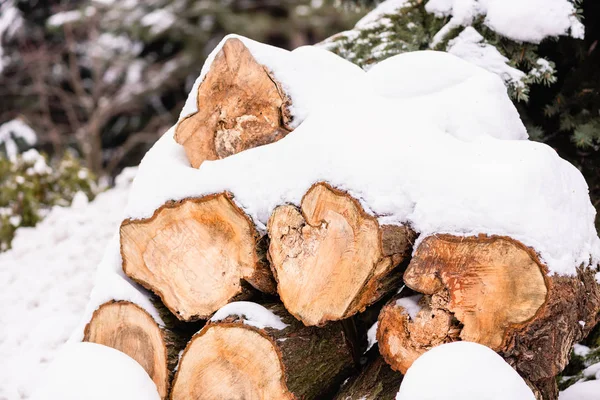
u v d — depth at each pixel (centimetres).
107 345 284
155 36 1205
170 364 268
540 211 223
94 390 249
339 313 238
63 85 1341
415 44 385
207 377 257
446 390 198
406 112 255
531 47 363
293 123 270
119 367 260
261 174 255
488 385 198
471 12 367
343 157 240
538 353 221
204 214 262
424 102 261
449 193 229
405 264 241
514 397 197
